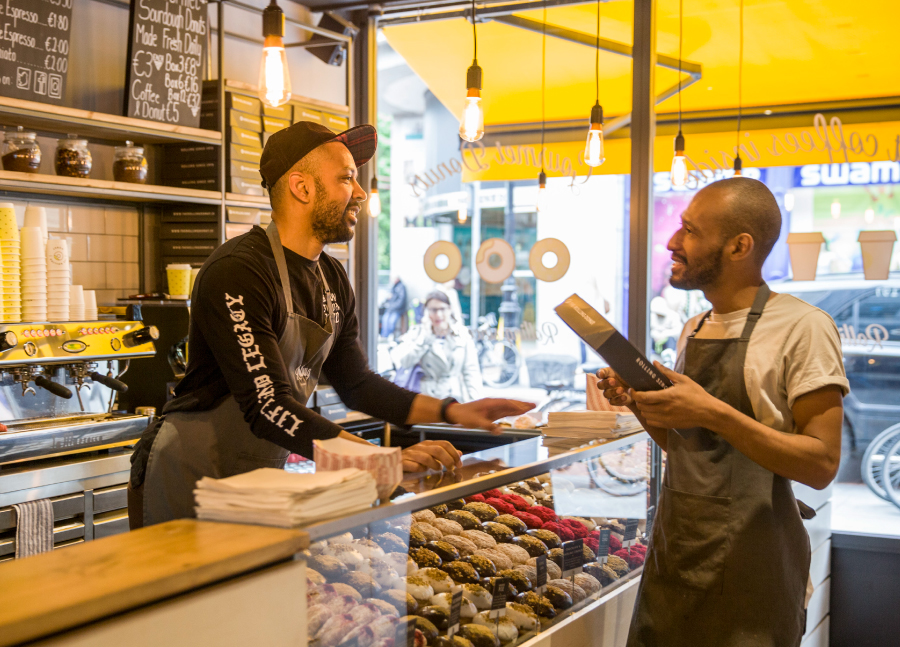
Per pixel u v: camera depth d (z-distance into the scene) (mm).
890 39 3766
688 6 4070
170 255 3793
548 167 4406
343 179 1873
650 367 1616
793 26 3900
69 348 2938
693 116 4129
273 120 3891
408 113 4754
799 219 4031
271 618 1092
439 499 1513
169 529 1151
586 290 4344
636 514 2490
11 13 2914
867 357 4129
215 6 4090
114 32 3676
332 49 4543
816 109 3932
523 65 4422
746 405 1719
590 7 4211
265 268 1810
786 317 1710
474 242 4613
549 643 1854
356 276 4852
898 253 3855
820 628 3473
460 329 4645
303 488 1172
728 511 1742
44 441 2812
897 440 4195
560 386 4445
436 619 1544
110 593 885
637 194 4129
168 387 3465
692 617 1784
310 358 1974
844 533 3613
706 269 1773
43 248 2955
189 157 3727
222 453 1902
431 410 1994
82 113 3066
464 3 4477
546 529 1913
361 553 1349
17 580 926
